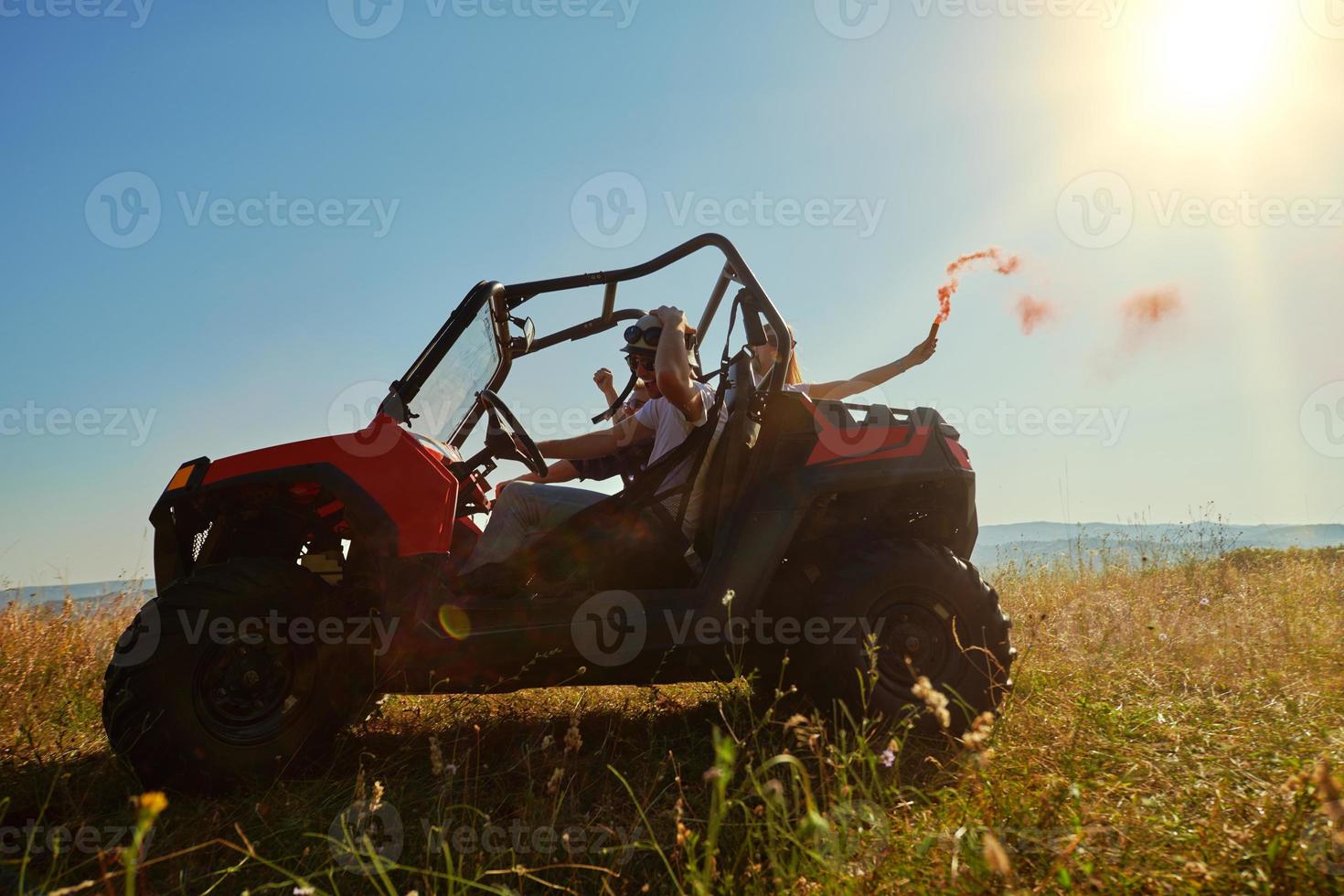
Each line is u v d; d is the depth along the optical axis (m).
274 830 2.10
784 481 2.91
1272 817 1.68
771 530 2.86
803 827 1.56
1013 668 3.30
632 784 2.47
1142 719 2.71
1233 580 5.89
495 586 2.82
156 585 2.75
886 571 2.80
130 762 2.36
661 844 1.95
